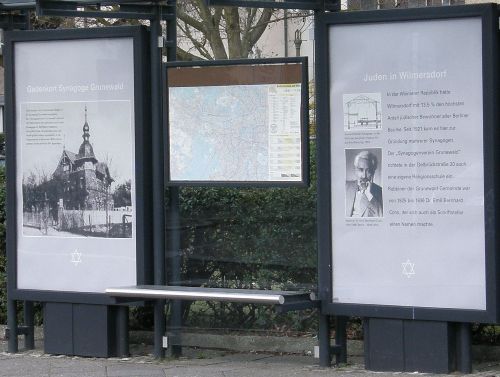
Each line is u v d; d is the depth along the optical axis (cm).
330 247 766
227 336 865
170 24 848
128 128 830
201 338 864
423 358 741
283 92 777
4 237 1002
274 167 782
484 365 778
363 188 754
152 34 828
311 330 847
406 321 746
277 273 832
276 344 855
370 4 902
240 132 793
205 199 856
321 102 762
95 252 846
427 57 728
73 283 855
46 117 858
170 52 848
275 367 794
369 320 762
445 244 728
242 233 845
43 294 862
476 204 717
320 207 768
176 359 840
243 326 863
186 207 859
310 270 817
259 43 1630
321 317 780
